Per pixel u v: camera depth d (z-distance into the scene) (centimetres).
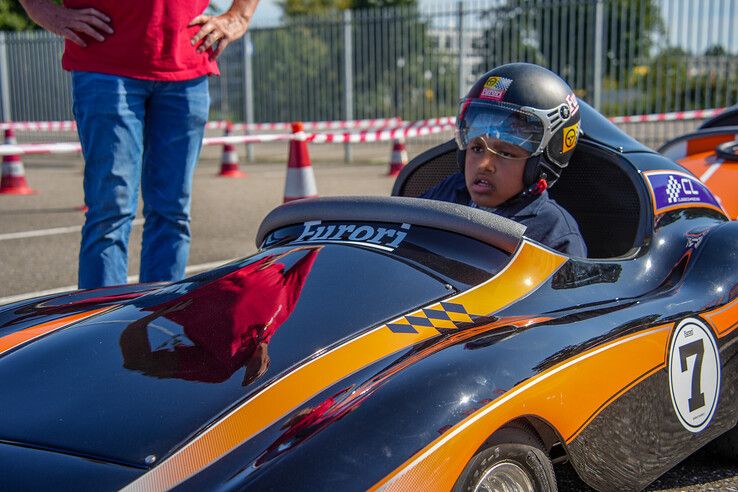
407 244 235
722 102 1480
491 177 268
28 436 175
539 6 1466
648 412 225
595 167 302
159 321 215
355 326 201
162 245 397
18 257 630
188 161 395
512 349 194
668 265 268
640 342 222
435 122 1188
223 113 1878
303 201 265
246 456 165
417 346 196
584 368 203
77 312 248
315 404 177
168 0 368
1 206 917
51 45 2028
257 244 285
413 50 1648
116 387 188
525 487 191
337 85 1723
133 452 166
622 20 1401
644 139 1434
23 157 1678
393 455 163
